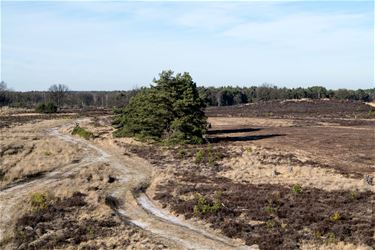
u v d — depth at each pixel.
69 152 51.50
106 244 21.53
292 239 21.62
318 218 24.59
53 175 39.34
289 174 37.78
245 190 31.83
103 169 42.38
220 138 63.38
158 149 52.84
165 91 60.16
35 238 22.72
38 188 33.53
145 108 61.34
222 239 22.53
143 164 45.34
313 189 31.75
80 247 21.11
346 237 21.70
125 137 64.44
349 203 27.88
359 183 33.34
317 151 50.12
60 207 27.92
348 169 39.94
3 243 22.25
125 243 21.69
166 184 35.41
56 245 21.47
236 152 48.28
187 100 57.81
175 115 59.91
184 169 41.62
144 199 31.27
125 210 28.44
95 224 24.64
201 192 31.66
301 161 43.75
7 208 28.28
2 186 34.28
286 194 30.28
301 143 57.19
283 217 25.22
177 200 29.75
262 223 24.39
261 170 39.62
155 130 60.00
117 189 34.09
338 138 63.25
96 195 30.86
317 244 21.05
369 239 21.28
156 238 22.69
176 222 25.70
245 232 23.05
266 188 32.28
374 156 46.91
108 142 60.38
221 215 25.92
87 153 52.19
